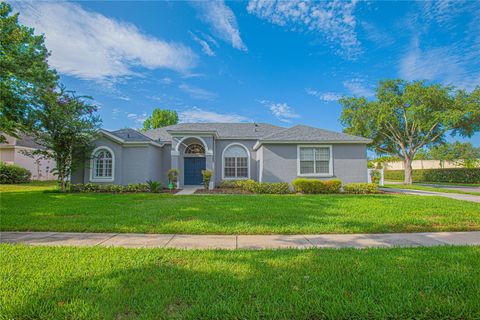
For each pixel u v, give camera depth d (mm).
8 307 2518
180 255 4133
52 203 9961
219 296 2768
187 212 8016
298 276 3277
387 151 27875
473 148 41188
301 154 16188
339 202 10211
